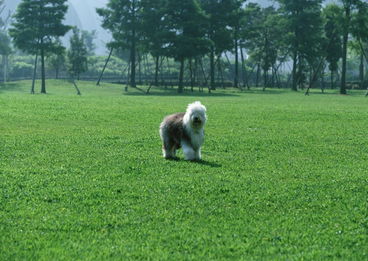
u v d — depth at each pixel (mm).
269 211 8445
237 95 61500
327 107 35750
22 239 6840
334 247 6816
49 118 23328
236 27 89250
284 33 95812
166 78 107875
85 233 7148
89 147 14945
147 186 9969
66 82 83250
